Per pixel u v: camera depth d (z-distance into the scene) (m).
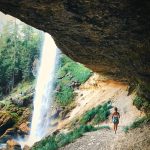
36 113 42.53
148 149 14.29
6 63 61.72
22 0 9.11
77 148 20.00
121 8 8.90
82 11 9.46
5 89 59.97
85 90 38.62
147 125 18.55
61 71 45.31
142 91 19.06
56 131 28.91
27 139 39.16
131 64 13.69
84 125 27.06
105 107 29.05
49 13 9.88
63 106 38.22
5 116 40.50
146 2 8.41
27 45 64.50
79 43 13.12
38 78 49.66
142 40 10.63
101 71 19.56
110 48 12.80
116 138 19.34
